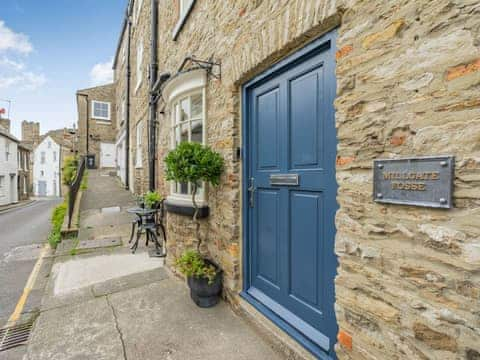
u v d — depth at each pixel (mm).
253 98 2418
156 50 5656
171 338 2168
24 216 11742
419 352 1099
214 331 2258
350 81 1355
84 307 2678
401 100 1144
